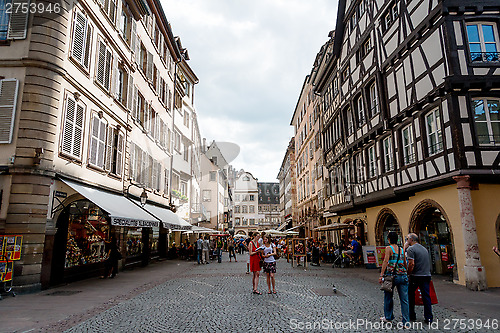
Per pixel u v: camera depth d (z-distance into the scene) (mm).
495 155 10242
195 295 9125
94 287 10516
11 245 9000
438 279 11883
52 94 10336
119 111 15297
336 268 16906
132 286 10766
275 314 6879
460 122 10422
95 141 12859
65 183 10305
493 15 10852
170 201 23219
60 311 7184
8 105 9969
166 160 23031
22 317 6652
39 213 9680
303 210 37062
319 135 28125
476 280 9734
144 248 19062
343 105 20125
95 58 12977
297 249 21141
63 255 10922
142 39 18734
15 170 9562
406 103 13258
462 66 10648
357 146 17969
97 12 13117
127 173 16031
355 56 18359
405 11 13266
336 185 22078
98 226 13539
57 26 10656
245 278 12930
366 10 16984
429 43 11820
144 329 5859
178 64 27078
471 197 10453
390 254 6168
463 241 10312
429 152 11992
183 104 28844
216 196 37938
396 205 14797
